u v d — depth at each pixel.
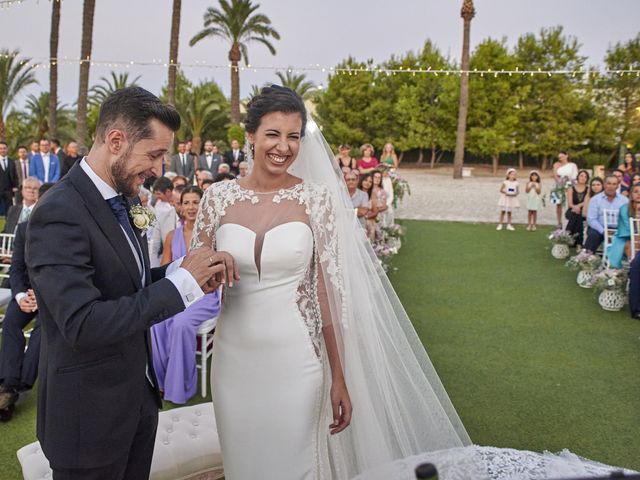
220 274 1.86
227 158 13.54
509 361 4.60
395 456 2.30
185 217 4.59
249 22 22.78
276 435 2.11
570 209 9.51
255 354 2.09
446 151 35.38
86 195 1.74
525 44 30.39
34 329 3.63
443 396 2.45
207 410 3.08
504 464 2.30
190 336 3.81
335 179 2.25
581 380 4.24
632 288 5.76
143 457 2.07
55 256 1.63
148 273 1.97
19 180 11.90
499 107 30.67
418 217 13.48
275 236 2.05
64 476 1.83
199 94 30.44
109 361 1.81
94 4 16.55
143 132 1.72
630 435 3.44
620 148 21.80
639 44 28.17
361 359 2.26
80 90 16.86
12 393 3.51
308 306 2.13
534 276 7.57
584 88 30.17
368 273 2.33
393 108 33.66
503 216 12.98
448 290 6.82
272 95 2.03
